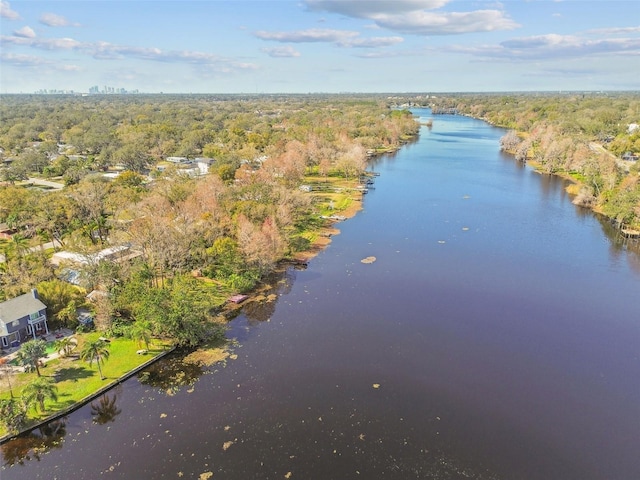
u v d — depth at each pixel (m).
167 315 75.31
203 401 63.59
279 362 72.50
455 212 155.38
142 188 156.75
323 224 143.00
